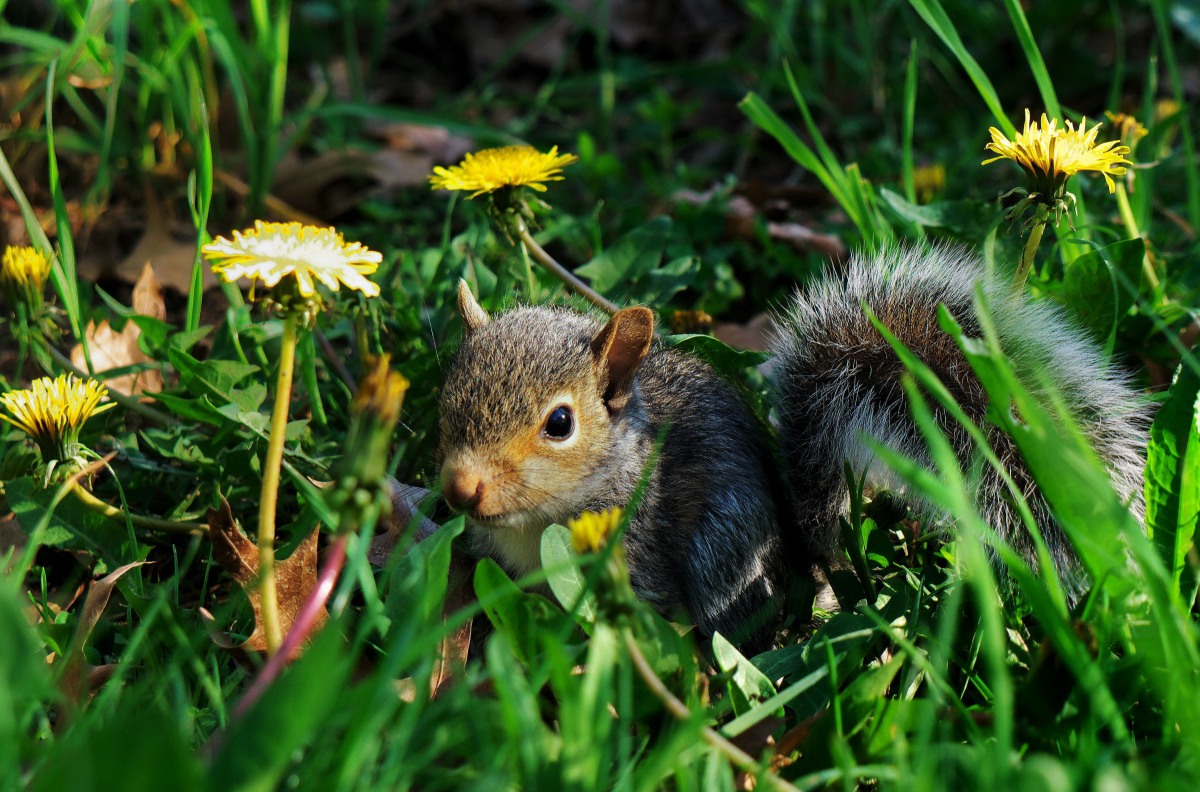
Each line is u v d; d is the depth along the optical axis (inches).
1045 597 23.7
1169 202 33.4
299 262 24.0
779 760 24.2
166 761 22.2
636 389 27.7
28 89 34.0
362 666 25.1
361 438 23.2
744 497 27.6
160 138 34.5
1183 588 25.0
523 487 26.7
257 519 27.5
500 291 29.3
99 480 28.5
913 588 26.1
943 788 23.0
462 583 26.7
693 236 32.7
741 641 26.6
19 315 28.2
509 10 43.5
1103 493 23.5
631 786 23.3
